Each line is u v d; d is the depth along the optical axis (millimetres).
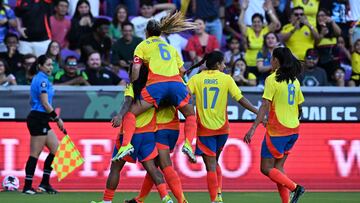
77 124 44625
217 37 58281
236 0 59656
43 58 40219
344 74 55406
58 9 54688
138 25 56344
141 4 58312
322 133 46062
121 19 55219
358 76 56594
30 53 51656
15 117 44188
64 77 48562
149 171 31172
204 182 44906
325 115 46125
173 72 31578
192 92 34906
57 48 50281
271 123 32719
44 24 54281
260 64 53969
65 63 48625
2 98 44094
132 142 31141
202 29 55594
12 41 52031
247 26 58031
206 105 34688
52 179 44094
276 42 54375
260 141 45438
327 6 59781
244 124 45469
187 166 44812
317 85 52875
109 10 58562
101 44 53469
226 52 55844
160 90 31047
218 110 34688
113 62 53250
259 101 45469
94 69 49594
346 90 46312
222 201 37156
